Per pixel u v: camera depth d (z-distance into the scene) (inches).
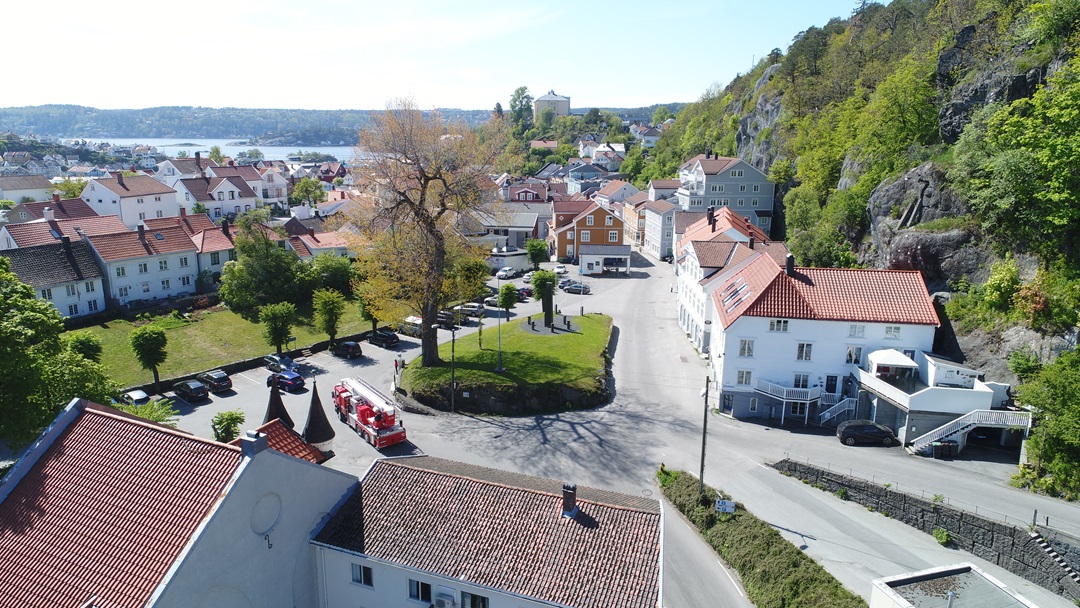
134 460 959.6
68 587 826.8
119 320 2974.9
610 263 4244.6
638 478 1696.6
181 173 6569.9
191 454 945.5
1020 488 1566.2
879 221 2480.3
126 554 848.3
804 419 1989.4
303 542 1031.0
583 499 1130.0
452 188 2214.6
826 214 3011.8
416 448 1863.9
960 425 1712.6
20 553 876.0
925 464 1695.4
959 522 1451.8
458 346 2613.2
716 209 4060.0
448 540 1023.6
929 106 2709.2
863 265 2605.8
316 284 3339.1
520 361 2363.4
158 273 3287.4
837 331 1940.2
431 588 999.0
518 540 1013.8
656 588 923.4
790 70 5022.1
